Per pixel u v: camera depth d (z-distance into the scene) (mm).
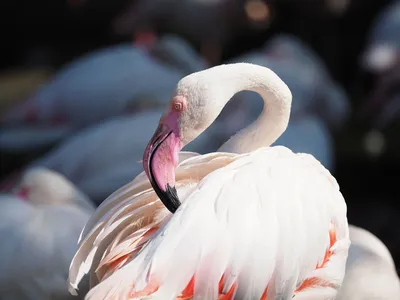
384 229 11727
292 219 4969
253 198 4941
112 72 12234
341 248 5301
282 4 20375
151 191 5211
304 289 5145
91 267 5145
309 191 5156
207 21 18812
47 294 7699
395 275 6613
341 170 14484
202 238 4750
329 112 14680
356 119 17031
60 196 8266
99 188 10445
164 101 12141
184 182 5312
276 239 4875
